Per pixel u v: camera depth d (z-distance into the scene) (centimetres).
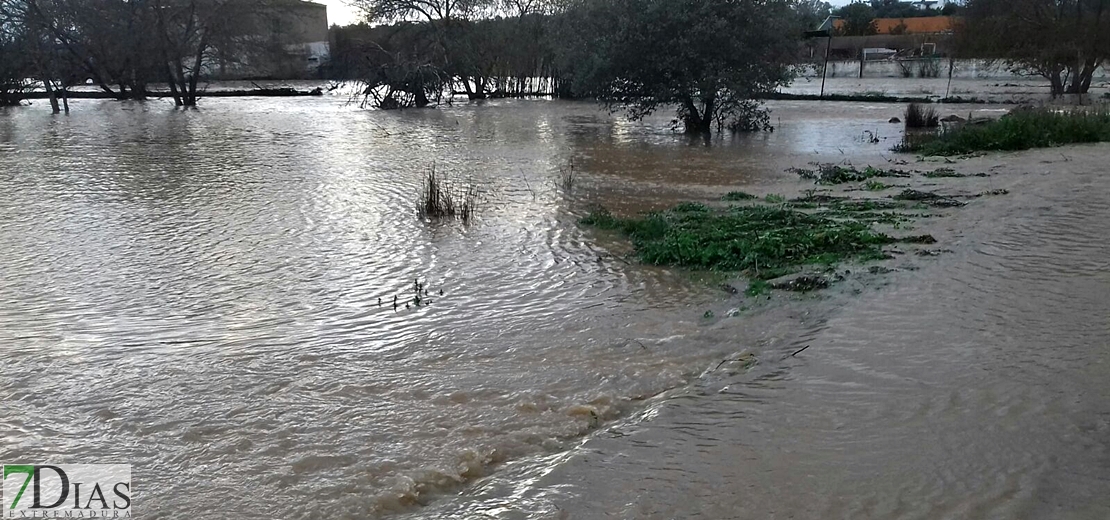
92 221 1056
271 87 4525
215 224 1034
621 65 2128
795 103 3072
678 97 2136
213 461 444
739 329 623
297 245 924
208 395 528
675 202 1170
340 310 701
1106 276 682
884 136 2016
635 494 391
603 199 1204
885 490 379
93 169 1541
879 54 4994
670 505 379
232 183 1357
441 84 3450
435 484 418
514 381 542
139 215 1093
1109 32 2714
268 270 824
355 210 1118
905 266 750
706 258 813
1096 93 2931
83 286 773
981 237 840
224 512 395
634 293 735
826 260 788
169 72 3491
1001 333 564
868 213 1001
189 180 1394
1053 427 427
